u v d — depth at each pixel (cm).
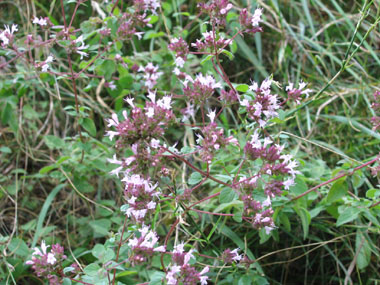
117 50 44
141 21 43
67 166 44
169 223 43
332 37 57
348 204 39
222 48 36
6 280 39
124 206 34
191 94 35
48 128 51
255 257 44
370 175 45
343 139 50
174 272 31
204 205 42
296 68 55
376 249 43
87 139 45
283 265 44
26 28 54
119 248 35
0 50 41
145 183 33
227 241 44
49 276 33
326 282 45
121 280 39
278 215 39
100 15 53
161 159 34
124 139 32
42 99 54
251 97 36
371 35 54
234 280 38
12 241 40
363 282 44
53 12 55
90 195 48
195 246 41
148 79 46
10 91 47
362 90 50
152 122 32
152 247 32
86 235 44
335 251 44
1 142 50
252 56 54
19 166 50
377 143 48
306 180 40
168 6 52
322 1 59
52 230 45
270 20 57
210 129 34
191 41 55
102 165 44
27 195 47
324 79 53
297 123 49
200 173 36
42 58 51
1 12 56
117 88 47
